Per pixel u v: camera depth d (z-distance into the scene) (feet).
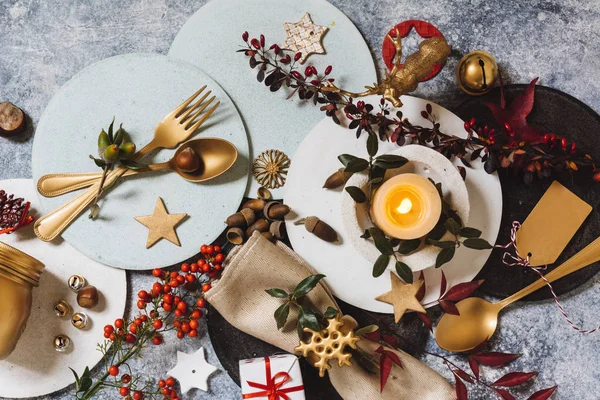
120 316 2.32
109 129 2.21
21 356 2.31
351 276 2.26
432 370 2.23
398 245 2.15
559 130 2.31
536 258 2.30
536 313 2.36
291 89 2.32
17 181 2.33
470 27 2.39
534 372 2.27
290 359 2.15
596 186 2.29
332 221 2.26
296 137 2.33
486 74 2.25
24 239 2.31
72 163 2.29
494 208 2.26
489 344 2.36
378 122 2.20
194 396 2.35
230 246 2.32
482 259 2.26
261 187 2.30
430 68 2.10
